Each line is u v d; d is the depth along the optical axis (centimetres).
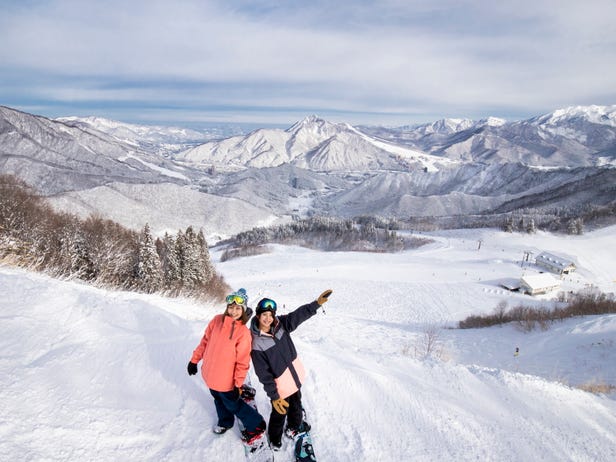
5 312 494
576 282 6738
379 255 8981
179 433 339
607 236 10662
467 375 636
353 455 360
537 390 595
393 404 468
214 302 2209
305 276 6700
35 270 1148
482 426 461
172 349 497
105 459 287
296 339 916
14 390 329
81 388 362
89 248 2175
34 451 272
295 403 355
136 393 381
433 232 13150
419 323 4053
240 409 343
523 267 7719
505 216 15950
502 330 2700
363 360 676
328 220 13538
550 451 436
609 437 493
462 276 6869
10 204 2200
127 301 635
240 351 325
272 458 338
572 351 1791
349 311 4531
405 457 372
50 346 433
